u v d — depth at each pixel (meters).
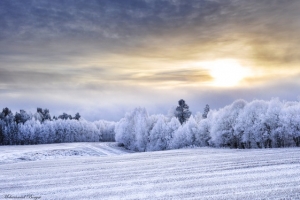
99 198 17.86
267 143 56.09
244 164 28.48
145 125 88.25
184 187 19.59
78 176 26.61
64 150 66.56
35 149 73.38
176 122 81.06
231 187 18.56
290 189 16.78
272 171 23.38
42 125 123.88
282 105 58.44
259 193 16.39
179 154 44.28
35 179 26.00
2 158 51.41
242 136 57.50
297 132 52.03
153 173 26.38
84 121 142.00
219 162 31.09
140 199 17.02
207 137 69.56
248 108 57.97
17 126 118.62
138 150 88.81
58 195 19.31
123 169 29.81
